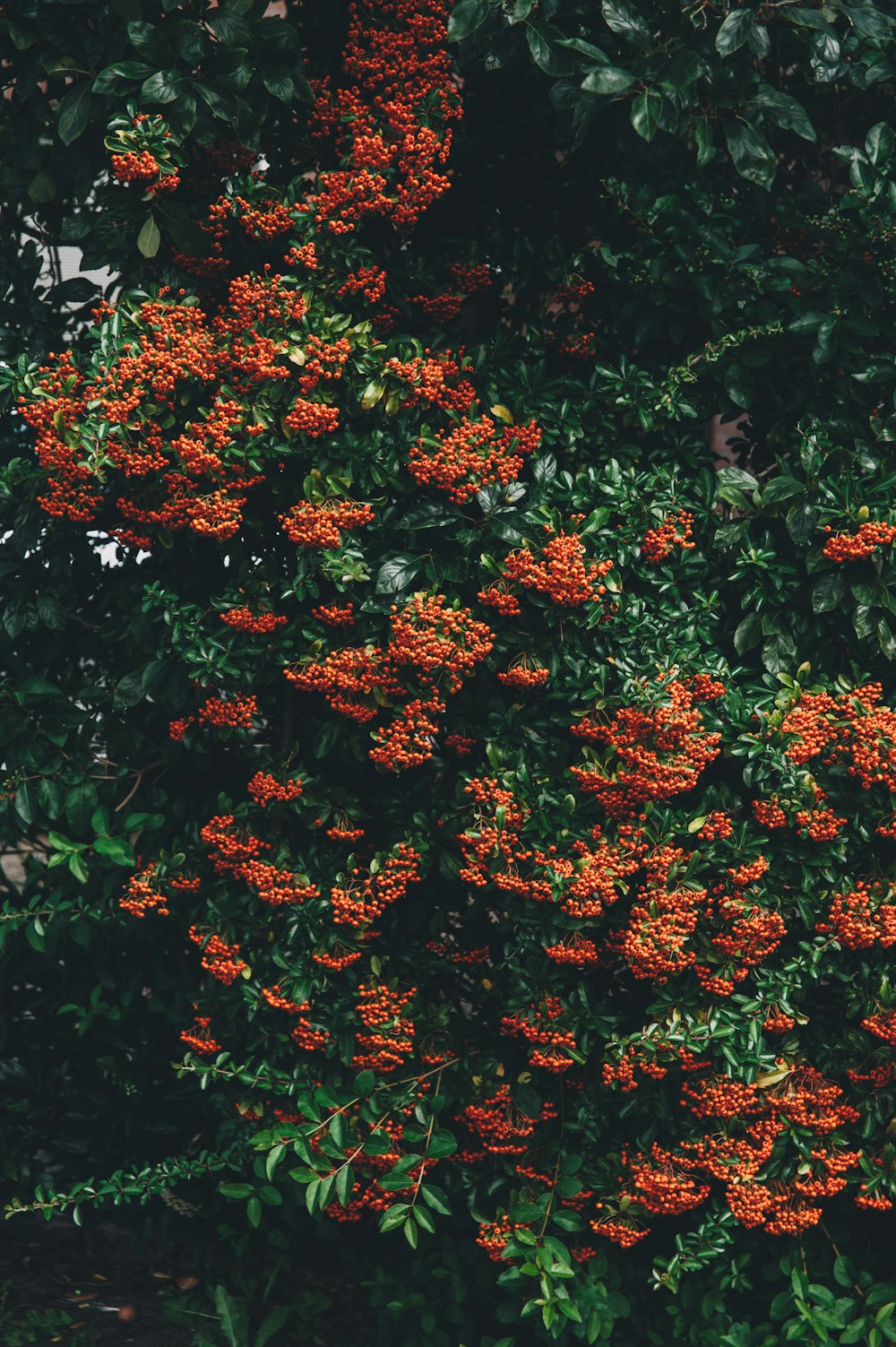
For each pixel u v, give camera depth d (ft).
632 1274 10.65
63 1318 11.29
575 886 9.37
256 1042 10.44
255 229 9.66
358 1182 10.48
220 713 10.03
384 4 9.80
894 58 9.52
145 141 9.16
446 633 9.33
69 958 11.85
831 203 10.64
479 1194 10.66
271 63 9.45
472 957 10.51
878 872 9.88
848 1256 10.56
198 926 10.30
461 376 10.10
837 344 9.71
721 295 9.84
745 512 9.81
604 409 10.22
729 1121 9.86
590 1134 10.11
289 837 10.48
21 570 10.22
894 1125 10.09
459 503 9.55
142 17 9.34
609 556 9.65
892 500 9.60
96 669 11.14
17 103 10.25
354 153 9.44
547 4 9.06
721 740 9.63
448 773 10.37
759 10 9.46
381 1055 10.09
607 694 9.69
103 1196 11.14
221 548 10.09
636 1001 10.49
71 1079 11.90
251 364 9.23
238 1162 10.84
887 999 9.87
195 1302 11.52
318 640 9.64
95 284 10.58
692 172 10.50
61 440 9.26
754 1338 10.21
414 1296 10.87
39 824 11.07
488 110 10.48
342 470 9.55
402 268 10.27
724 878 9.82
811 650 9.96
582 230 10.72
